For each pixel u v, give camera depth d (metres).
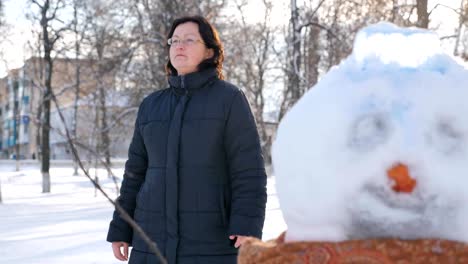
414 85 1.25
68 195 19.11
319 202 1.26
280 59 20.48
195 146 2.74
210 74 2.84
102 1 18.95
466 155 1.21
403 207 1.22
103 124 21.56
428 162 1.19
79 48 19.19
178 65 2.85
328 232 1.29
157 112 2.86
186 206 2.72
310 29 18.72
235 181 2.77
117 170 27.34
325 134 1.25
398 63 1.32
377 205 1.22
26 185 24.78
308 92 1.36
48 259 6.79
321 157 1.25
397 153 1.19
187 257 2.69
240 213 2.71
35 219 11.40
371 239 1.26
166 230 2.72
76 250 7.40
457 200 1.21
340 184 1.23
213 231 2.71
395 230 1.24
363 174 1.21
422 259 1.22
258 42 23.97
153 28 18.20
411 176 1.20
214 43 2.90
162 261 1.36
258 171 2.77
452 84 1.24
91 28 18.97
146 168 2.96
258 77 23.80
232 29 20.47
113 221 2.98
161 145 2.78
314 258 1.28
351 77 1.31
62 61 20.11
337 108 1.26
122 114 19.80
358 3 17.19
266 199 2.78
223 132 2.76
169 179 2.73
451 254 1.21
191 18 2.90
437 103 1.22
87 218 11.58
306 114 1.29
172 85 2.87
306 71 18.70
